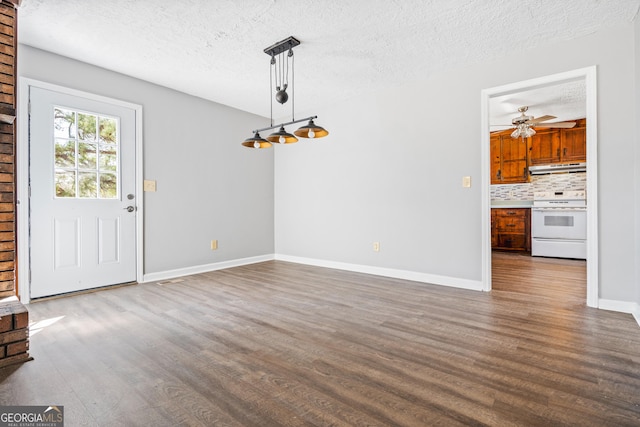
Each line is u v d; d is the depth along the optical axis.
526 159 5.72
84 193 3.06
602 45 2.49
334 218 4.29
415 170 3.53
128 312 2.51
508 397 1.36
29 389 1.44
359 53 2.85
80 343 1.93
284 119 4.88
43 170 2.80
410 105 3.56
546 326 2.16
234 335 2.05
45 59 2.80
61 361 1.71
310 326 2.21
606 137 2.48
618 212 2.44
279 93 2.84
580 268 4.21
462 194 3.20
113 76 3.24
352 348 1.86
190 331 2.12
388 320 2.31
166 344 1.92
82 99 3.03
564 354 1.75
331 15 2.28
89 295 2.97
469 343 1.91
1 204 1.91
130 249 3.38
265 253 4.90
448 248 3.31
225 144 4.32
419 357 1.74
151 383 1.49
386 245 3.79
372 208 3.90
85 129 3.06
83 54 2.87
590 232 2.56
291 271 4.09
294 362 1.69
